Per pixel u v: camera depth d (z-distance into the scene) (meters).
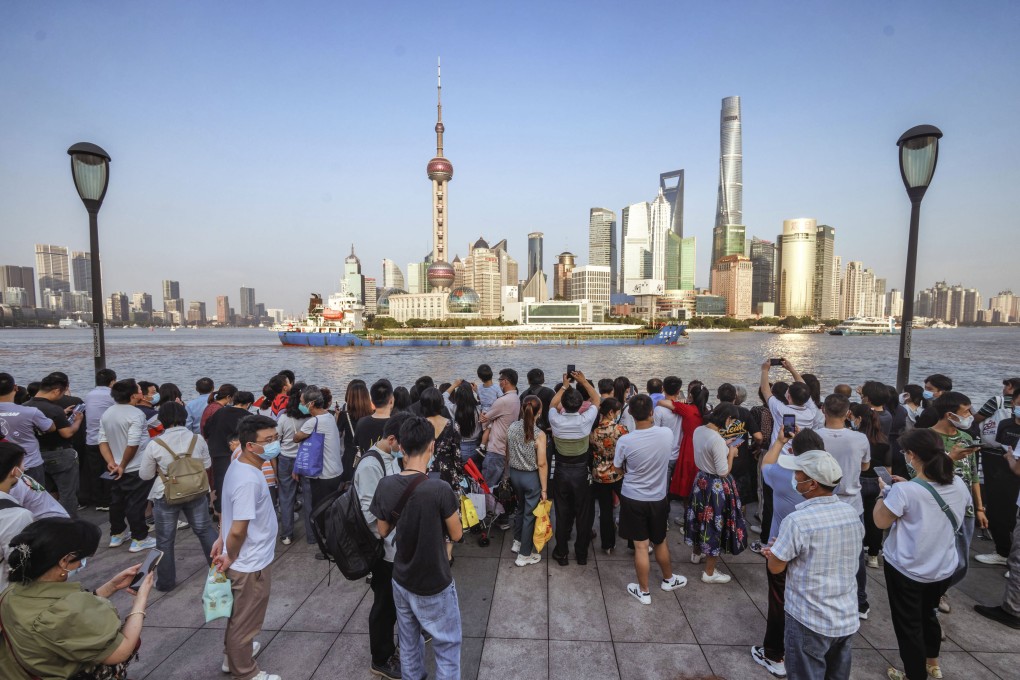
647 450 4.59
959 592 4.91
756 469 6.80
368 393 6.20
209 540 4.99
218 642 4.11
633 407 4.64
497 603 4.70
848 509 2.99
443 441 4.87
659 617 4.48
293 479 6.08
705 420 5.13
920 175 6.95
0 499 3.00
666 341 109.12
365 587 5.00
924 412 5.41
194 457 4.88
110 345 112.00
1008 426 5.40
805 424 5.43
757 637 4.20
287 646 4.07
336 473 5.83
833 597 2.91
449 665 3.19
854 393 21.88
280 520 6.15
